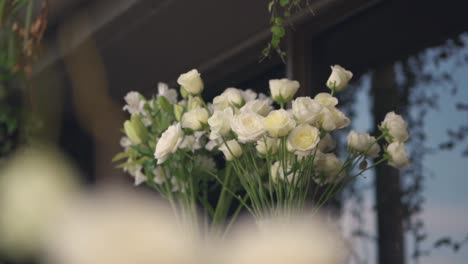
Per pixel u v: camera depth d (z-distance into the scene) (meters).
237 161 1.51
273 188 1.61
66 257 0.21
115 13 3.81
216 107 1.59
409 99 2.69
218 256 0.24
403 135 1.50
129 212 0.22
